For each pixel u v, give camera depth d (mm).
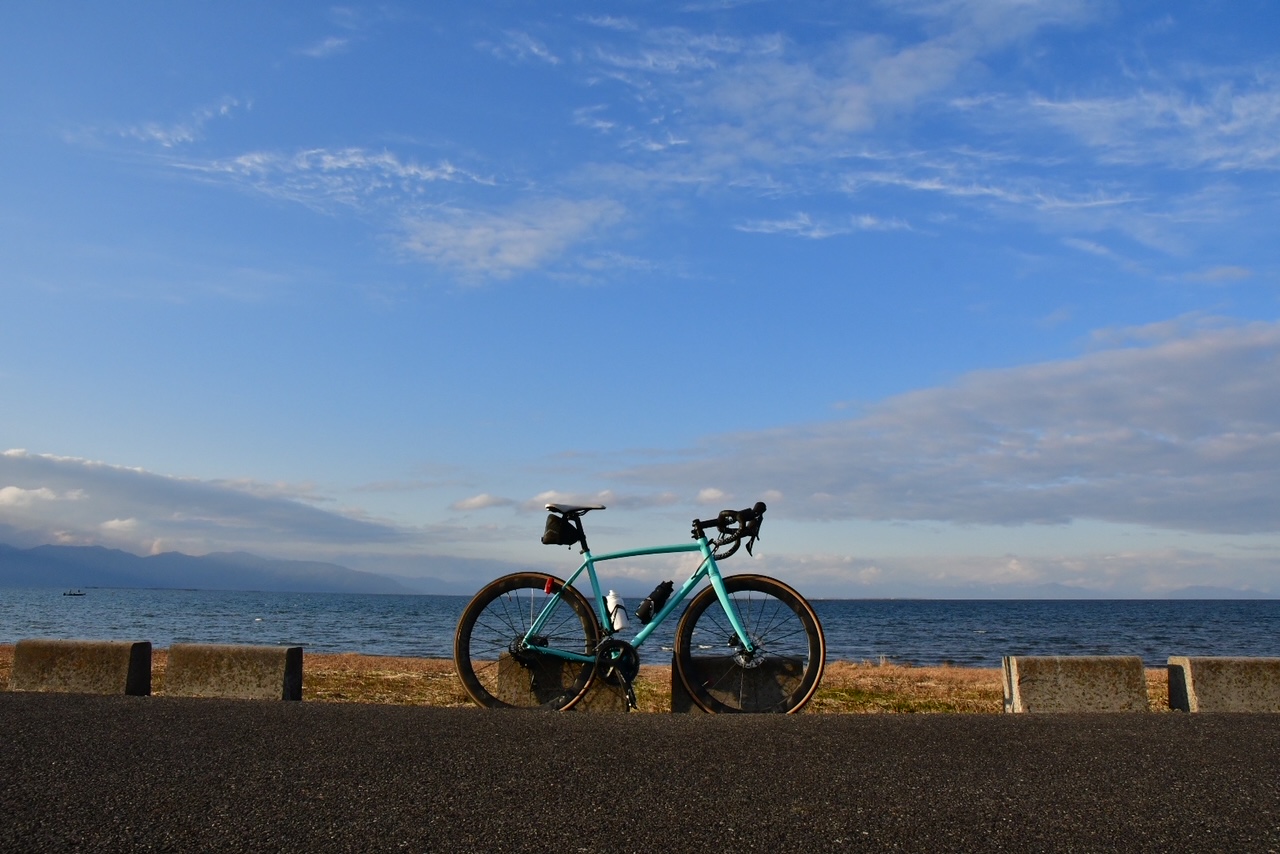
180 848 2645
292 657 6578
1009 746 4004
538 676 5836
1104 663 6078
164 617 62062
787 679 5695
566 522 5867
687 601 5785
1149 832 2844
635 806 3055
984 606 191750
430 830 2803
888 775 3482
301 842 2695
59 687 6559
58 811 2979
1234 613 114688
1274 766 3680
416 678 12562
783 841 2723
